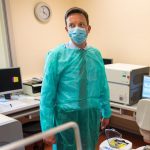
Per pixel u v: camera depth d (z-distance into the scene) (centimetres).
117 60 355
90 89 158
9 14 324
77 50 156
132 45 333
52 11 379
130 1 326
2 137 113
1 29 330
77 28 152
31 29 354
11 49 332
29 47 355
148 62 318
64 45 161
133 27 328
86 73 156
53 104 157
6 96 312
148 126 224
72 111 152
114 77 280
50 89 153
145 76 280
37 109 293
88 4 381
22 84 327
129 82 268
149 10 307
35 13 355
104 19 363
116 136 282
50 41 382
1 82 303
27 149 295
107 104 178
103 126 186
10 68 310
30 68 360
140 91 289
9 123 116
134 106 272
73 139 152
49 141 153
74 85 153
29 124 280
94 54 165
